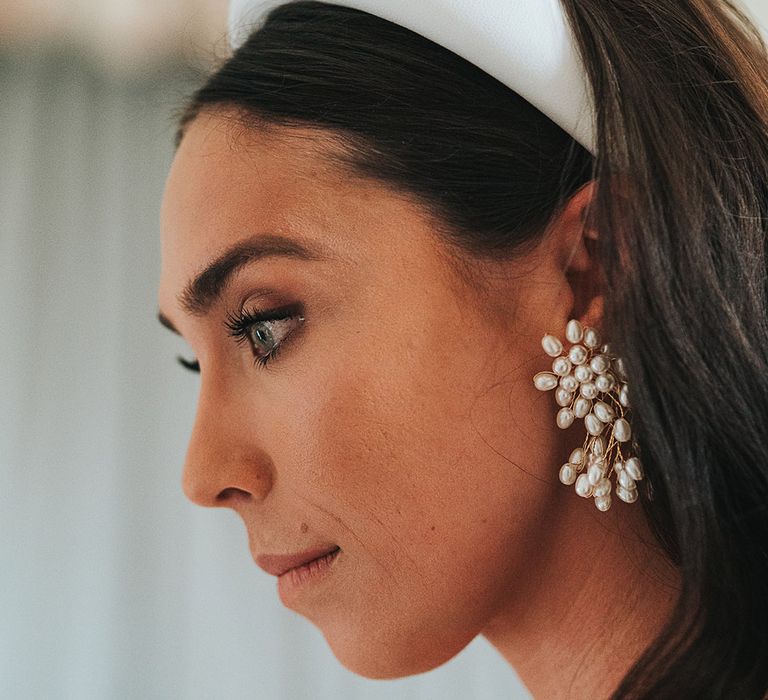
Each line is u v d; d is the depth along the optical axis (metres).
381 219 0.72
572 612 0.73
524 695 3.10
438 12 0.73
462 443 0.71
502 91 0.74
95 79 3.85
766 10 1.55
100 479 3.45
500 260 0.72
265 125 0.75
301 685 3.25
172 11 3.39
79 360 3.56
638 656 0.71
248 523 0.77
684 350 0.67
